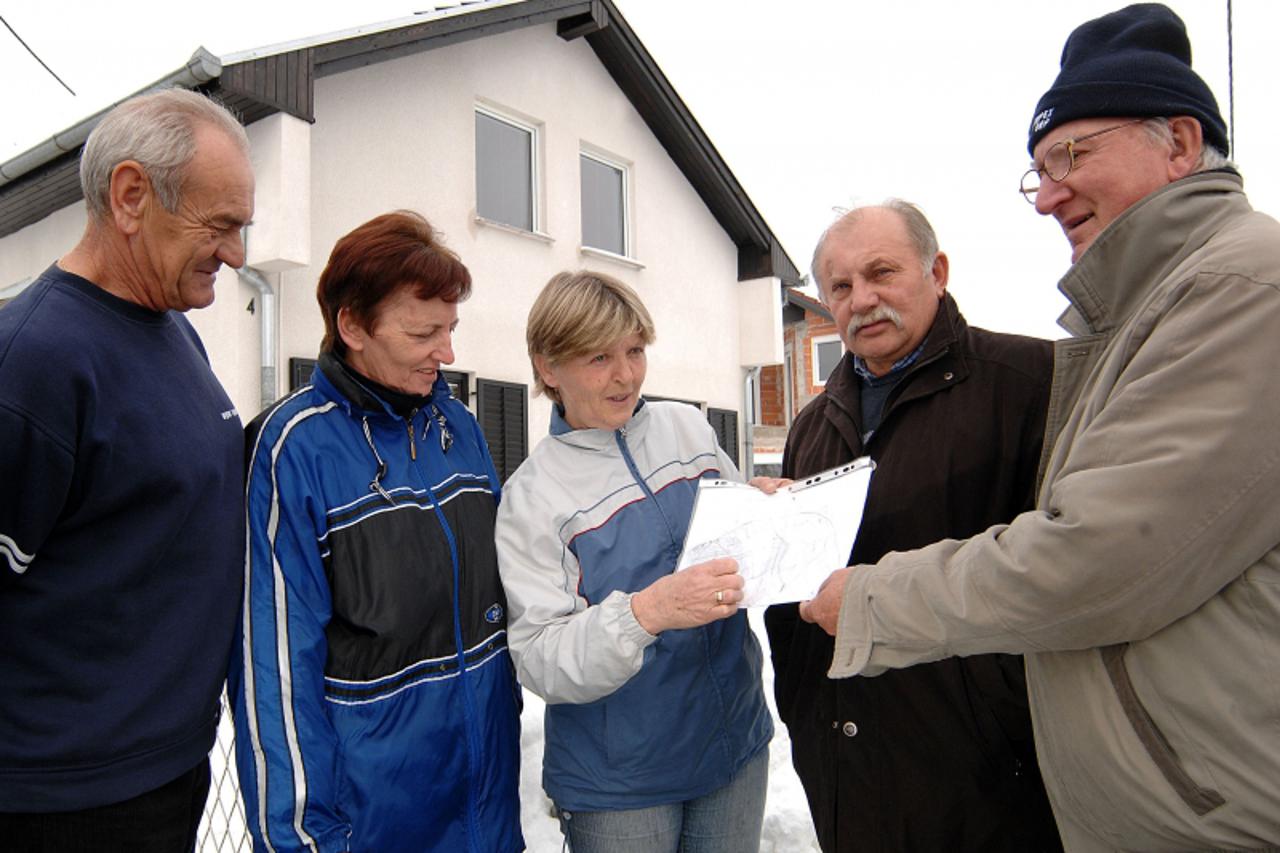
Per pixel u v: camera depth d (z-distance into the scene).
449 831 1.50
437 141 6.11
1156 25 1.25
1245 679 0.95
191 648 1.39
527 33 6.96
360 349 1.54
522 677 1.48
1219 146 1.27
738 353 9.36
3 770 1.24
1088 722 1.09
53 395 1.22
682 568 1.40
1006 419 1.61
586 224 7.76
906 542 1.62
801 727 1.77
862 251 1.67
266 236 4.69
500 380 6.55
